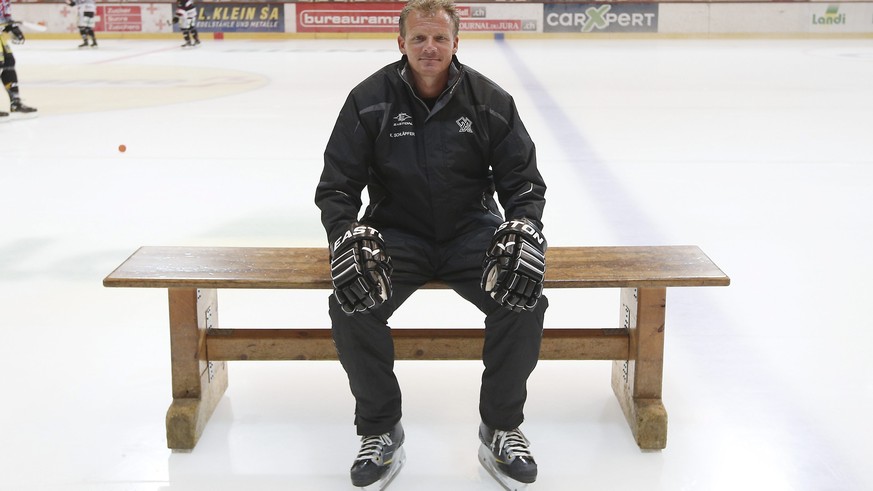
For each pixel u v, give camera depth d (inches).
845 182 247.4
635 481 96.9
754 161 276.8
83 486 95.7
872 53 642.2
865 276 165.6
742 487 95.3
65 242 189.9
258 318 145.0
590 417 111.7
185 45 714.8
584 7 778.2
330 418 111.6
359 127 97.0
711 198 228.8
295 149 298.0
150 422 109.8
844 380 120.6
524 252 88.1
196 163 275.4
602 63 572.1
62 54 654.5
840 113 371.6
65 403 114.7
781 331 138.2
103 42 764.6
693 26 777.6
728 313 145.6
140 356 129.3
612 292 157.9
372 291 87.8
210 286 97.7
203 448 104.0
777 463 100.0
